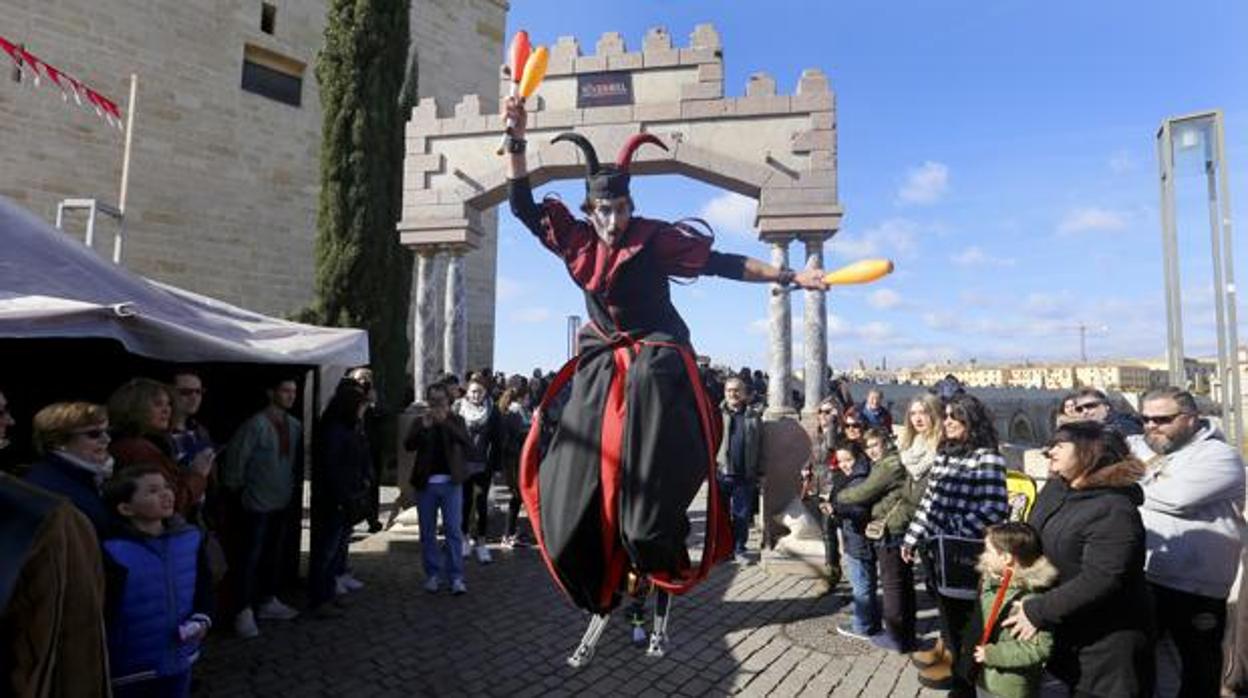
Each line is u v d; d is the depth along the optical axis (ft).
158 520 10.34
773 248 31.04
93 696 7.85
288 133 57.41
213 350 15.89
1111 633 9.52
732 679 15.90
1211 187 18.38
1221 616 11.89
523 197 7.42
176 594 10.34
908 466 16.99
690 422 6.92
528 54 7.38
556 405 7.81
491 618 19.63
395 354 45.14
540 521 7.19
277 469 18.37
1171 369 19.07
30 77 44.68
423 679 15.70
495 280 75.61
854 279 6.39
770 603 21.36
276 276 56.29
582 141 7.63
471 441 23.00
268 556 19.35
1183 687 12.21
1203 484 11.74
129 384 13.47
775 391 30.25
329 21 45.16
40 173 45.03
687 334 7.74
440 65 67.97
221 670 15.90
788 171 30.50
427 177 35.65
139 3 49.37
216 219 52.95
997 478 13.91
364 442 20.81
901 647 17.40
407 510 29.01
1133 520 9.57
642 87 32.42
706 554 7.04
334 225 43.47
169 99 50.70
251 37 55.31
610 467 6.77
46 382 19.20
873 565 18.42
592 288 7.38
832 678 16.02
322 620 19.31
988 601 11.13
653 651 11.27
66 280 14.79
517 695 14.98
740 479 26.27
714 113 31.19
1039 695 10.57
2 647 7.10
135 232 48.75
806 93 30.58
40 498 7.59
